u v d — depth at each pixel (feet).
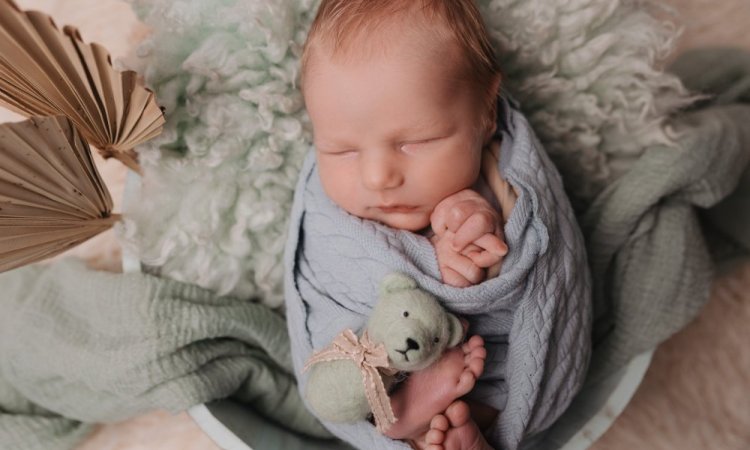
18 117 3.74
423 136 2.20
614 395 2.71
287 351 2.99
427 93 2.15
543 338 2.31
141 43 2.44
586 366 2.52
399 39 2.14
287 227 2.86
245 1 2.45
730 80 3.48
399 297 2.07
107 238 3.56
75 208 2.35
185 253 2.74
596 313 2.91
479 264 2.23
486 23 2.70
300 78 2.63
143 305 2.68
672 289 2.80
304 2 2.55
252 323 2.86
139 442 3.32
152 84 2.43
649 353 2.79
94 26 3.87
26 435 3.13
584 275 2.52
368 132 2.20
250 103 2.62
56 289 3.14
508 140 2.54
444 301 2.21
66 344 2.89
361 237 2.35
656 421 3.34
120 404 2.90
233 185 2.72
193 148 2.57
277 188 2.80
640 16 2.76
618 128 2.86
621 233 2.82
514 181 2.35
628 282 2.82
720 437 3.31
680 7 3.85
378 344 2.02
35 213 2.24
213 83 2.52
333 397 2.07
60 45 2.01
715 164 2.80
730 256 3.53
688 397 3.39
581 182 3.01
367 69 2.14
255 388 2.86
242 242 2.78
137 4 2.45
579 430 2.63
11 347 3.11
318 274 2.52
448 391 2.18
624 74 2.77
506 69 2.81
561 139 2.91
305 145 2.75
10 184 2.12
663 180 2.74
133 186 2.64
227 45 2.50
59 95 2.17
